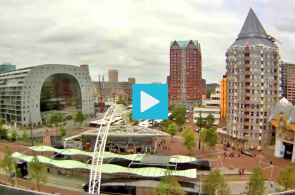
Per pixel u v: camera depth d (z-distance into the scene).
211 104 185.00
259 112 111.12
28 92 180.38
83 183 75.25
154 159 83.56
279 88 115.75
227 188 57.66
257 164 91.75
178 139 137.25
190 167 83.69
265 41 114.88
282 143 100.56
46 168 87.62
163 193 55.59
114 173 74.94
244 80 111.94
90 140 111.69
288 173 61.72
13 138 133.00
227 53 122.12
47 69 191.25
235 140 117.31
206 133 106.81
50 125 182.62
